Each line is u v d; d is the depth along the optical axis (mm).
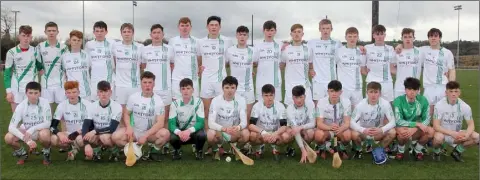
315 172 5121
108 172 5082
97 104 5633
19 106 5562
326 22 6945
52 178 4824
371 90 5762
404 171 5180
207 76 6871
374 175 4992
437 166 5434
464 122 8750
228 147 6539
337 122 5992
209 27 6828
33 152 6055
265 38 6969
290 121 5898
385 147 5930
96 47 6660
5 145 6555
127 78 6664
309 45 7086
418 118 5895
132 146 5465
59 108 5676
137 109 5766
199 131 5719
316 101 7047
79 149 6039
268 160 5754
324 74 7000
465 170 5230
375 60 6875
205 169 5242
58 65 6652
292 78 6953
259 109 5965
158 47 6727
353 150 5988
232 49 6852
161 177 4871
